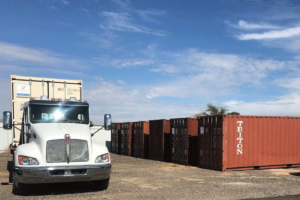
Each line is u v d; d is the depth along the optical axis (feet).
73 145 26.13
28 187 26.78
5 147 85.51
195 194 27.32
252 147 48.03
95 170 26.22
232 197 26.02
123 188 30.45
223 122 45.98
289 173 43.86
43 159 25.22
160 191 28.81
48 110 30.63
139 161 62.28
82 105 31.86
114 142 91.04
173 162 58.75
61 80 40.45
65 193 27.76
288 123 51.78
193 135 54.29
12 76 37.81
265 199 25.12
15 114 37.68
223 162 45.44
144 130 71.00
